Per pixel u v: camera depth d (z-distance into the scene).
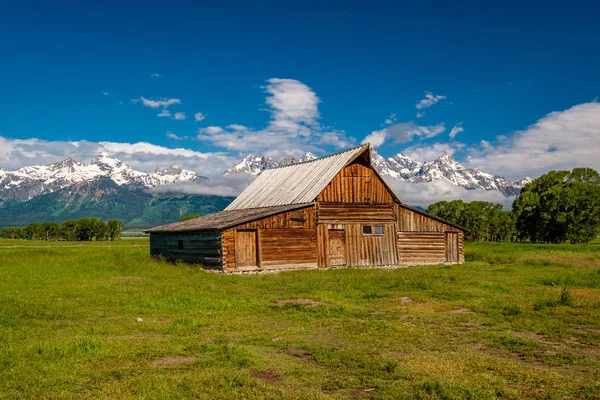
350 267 38.00
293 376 10.44
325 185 38.16
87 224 165.25
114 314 17.72
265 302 19.88
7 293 22.36
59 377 10.22
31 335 14.21
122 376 10.46
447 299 20.55
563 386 9.61
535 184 98.50
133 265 35.56
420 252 41.66
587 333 14.25
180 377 10.26
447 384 9.51
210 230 34.75
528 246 65.50
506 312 17.19
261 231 35.16
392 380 10.09
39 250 57.91
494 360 11.32
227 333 14.44
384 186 40.84
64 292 22.55
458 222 121.88
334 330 14.69
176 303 19.66
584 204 81.50
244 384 9.74
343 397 9.25
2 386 9.73
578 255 43.06
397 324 15.48
